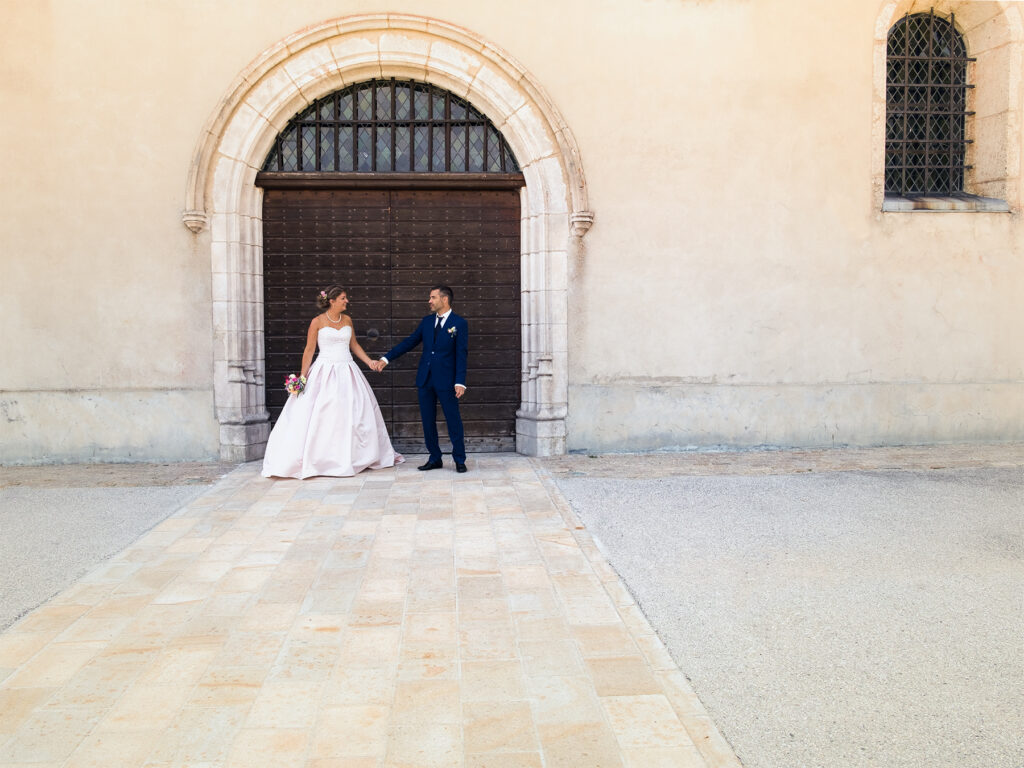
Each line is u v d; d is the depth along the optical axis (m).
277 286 7.54
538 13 7.19
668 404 7.47
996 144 7.68
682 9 7.27
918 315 7.59
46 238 7.06
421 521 5.14
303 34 6.93
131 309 7.12
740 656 3.12
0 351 7.08
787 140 7.39
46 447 7.14
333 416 6.59
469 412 7.73
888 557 4.36
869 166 7.46
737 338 7.48
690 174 7.36
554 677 2.93
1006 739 2.49
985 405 7.72
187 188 6.99
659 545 4.59
